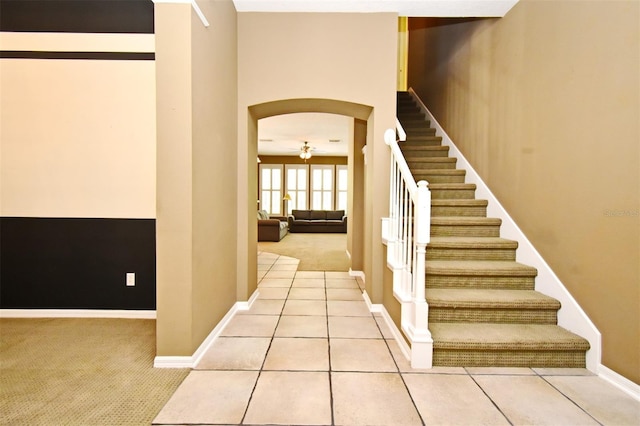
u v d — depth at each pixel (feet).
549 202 7.56
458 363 6.54
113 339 7.75
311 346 7.42
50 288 9.12
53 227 9.04
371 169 10.11
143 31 8.78
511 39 9.12
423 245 6.40
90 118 8.91
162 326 6.48
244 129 9.86
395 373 6.28
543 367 6.49
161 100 6.35
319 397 5.52
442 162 12.50
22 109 8.86
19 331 8.20
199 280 6.88
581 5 6.60
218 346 7.41
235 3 9.33
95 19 8.75
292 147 31.78
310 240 28.78
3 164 8.95
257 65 9.82
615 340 5.88
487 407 5.28
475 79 11.21
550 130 7.55
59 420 4.92
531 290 7.91
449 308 7.24
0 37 8.71
